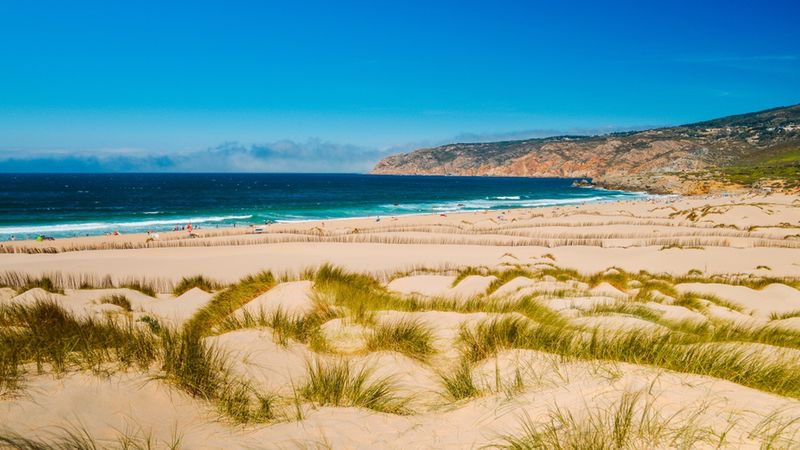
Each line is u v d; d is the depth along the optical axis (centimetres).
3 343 347
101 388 292
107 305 831
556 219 4194
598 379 334
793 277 1634
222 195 9125
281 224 4259
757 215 3959
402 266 1947
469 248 2536
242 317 589
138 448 249
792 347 518
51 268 1839
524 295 832
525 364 393
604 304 768
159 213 5469
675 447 231
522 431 273
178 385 319
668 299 1023
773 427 248
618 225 3747
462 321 591
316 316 584
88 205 6512
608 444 239
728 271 1889
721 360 360
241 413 306
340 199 8281
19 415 251
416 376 414
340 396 344
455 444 271
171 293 1225
